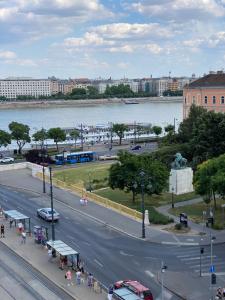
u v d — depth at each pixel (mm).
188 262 58938
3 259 61125
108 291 49125
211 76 159125
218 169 75062
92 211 84375
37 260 60219
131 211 80000
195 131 113750
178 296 49125
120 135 187625
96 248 65000
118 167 87062
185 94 163000
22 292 50719
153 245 65938
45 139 179000
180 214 73875
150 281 53312
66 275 53469
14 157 150750
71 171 122312
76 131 195125
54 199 94062
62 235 71188
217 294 47938
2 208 87688
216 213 79625
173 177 94438
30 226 76312
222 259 59750
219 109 151625
